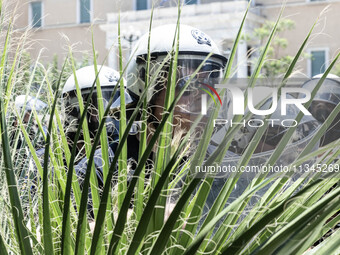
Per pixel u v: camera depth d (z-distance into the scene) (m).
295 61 0.79
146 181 0.89
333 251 0.73
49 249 0.75
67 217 0.73
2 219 0.91
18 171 1.00
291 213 0.79
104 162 0.83
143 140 0.80
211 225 0.67
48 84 0.90
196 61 1.18
